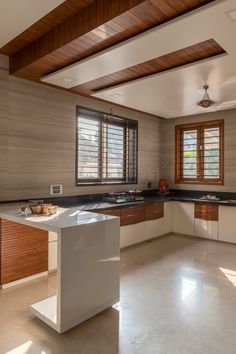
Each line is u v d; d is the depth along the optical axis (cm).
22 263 296
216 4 179
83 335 204
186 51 260
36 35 269
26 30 258
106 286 240
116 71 301
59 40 250
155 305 251
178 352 186
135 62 274
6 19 236
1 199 323
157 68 303
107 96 405
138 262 369
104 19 210
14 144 333
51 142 373
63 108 388
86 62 274
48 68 303
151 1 184
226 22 200
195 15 191
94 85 364
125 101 434
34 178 354
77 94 404
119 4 200
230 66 284
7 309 242
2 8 219
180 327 215
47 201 369
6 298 263
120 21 208
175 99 418
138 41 229
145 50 246
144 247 440
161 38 224
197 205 495
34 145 354
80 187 416
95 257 229
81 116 420
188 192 554
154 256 395
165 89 364
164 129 586
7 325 217
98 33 225
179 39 226
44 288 286
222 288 288
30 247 303
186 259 382
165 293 276
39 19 238
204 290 283
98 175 452
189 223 506
